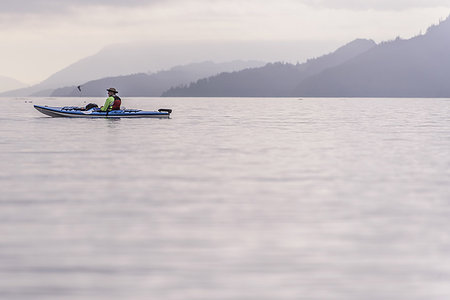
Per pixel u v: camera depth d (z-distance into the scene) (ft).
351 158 142.41
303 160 138.21
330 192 93.30
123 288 47.47
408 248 59.47
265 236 64.18
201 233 65.46
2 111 497.87
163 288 47.55
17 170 118.21
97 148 165.07
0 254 56.70
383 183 102.83
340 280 49.70
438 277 50.44
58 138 197.98
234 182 103.96
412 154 151.43
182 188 96.84
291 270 52.24
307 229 67.56
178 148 166.20
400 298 45.73
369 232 66.13
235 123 306.76
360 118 385.91
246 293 46.60
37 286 47.85
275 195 90.43
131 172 116.37
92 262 54.29
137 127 258.78
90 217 73.67
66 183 101.45
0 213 75.97
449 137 208.23
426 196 89.76
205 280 49.52
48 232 65.67
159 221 71.56
